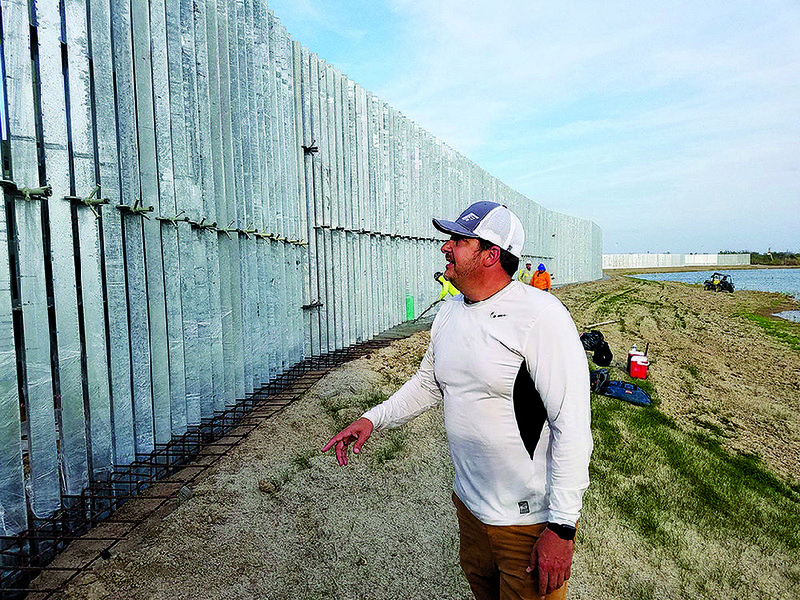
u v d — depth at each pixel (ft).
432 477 15.74
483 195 61.82
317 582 10.77
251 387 19.39
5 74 9.68
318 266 26.40
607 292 83.61
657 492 18.47
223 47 17.78
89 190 11.46
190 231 15.58
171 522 11.45
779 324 69.67
